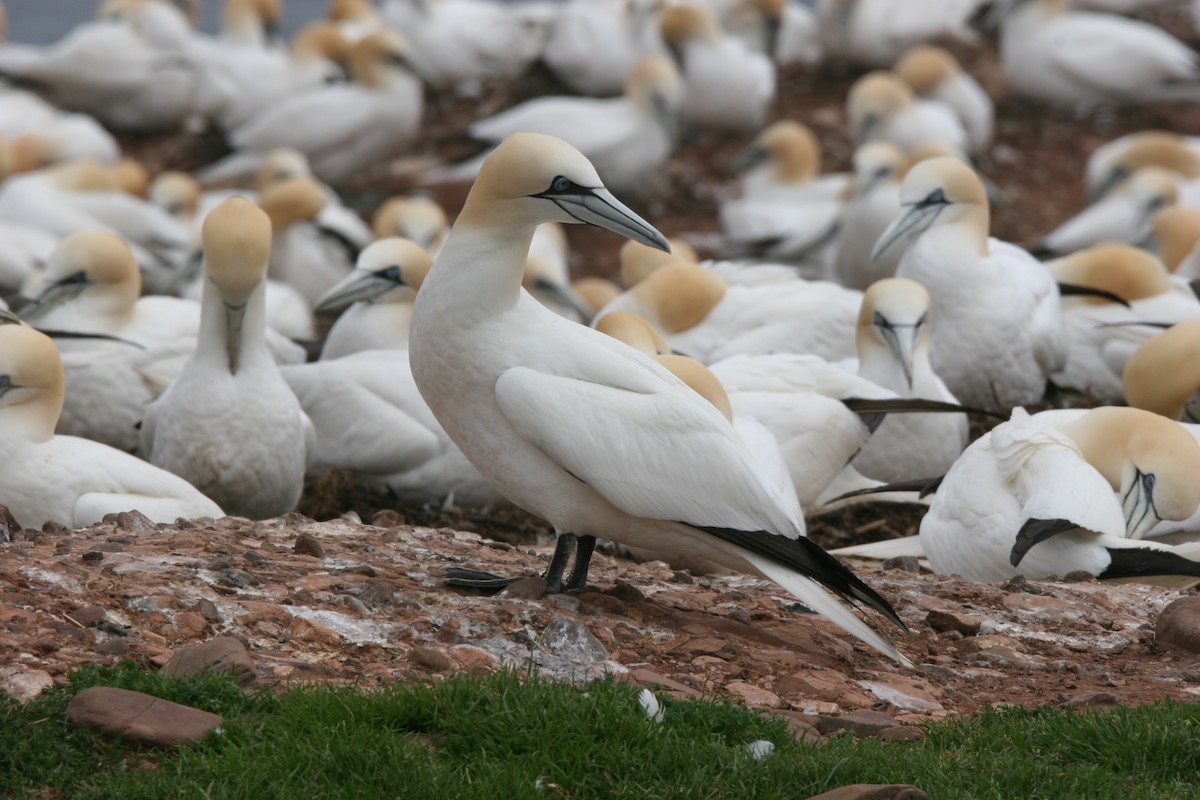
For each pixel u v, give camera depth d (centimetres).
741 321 1994
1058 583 1269
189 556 1059
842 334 1997
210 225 1465
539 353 991
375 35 3372
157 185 3025
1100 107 3909
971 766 841
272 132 3359
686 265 2028
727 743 853
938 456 1827
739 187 3581
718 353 1972
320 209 2692
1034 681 1030
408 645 947
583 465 971
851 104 3409
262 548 1115
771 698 939
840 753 831
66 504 1292
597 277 3175
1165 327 2105
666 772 805
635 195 3472
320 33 3738
